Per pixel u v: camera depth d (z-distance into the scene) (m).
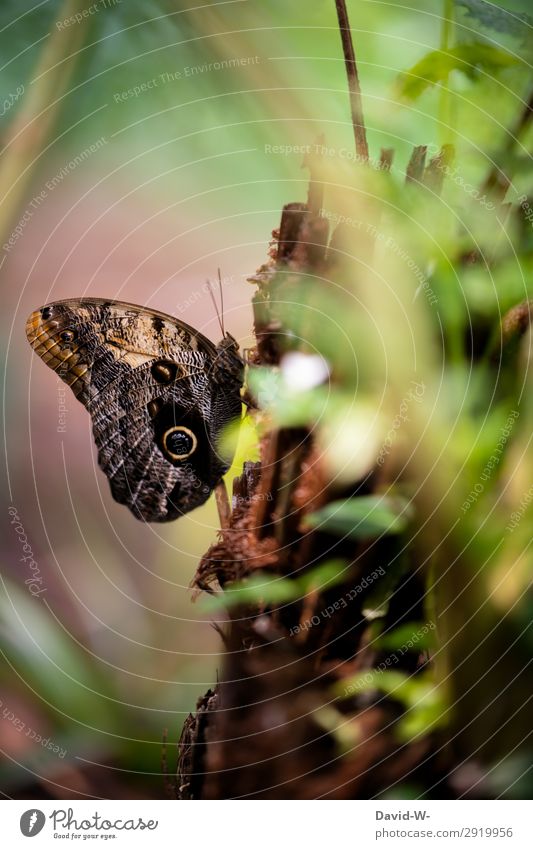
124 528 0.65
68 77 0.56
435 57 0.50
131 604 0.63
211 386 0.56
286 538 0.48
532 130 0.49
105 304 0.57
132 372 0.57
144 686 0.59
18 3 0.56
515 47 0.51
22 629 0.58
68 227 0.62
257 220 0.60
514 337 0.48
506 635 0.48
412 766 0.48
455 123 0.50
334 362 0.48
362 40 0.55
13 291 0.63
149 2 0.54
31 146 0.57
